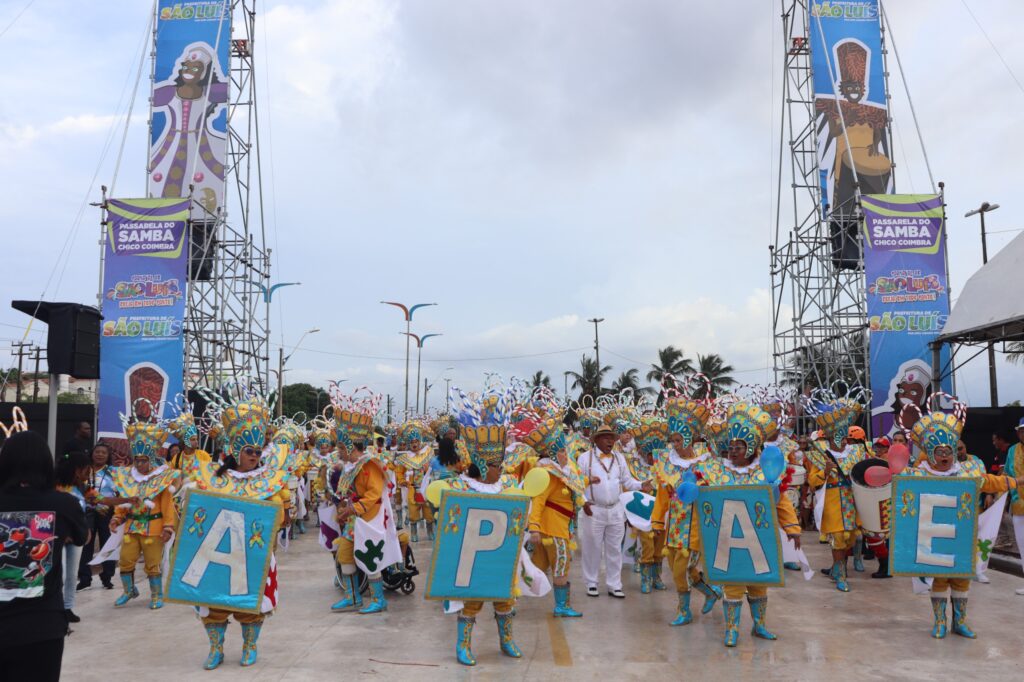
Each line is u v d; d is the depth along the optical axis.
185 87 21.95
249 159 23.62
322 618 7.63
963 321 13.42
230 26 22.17
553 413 8.03
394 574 8.55
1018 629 7.06
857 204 20.08
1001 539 12.05
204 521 5.88
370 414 7.84
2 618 3.63
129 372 18.61
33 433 3.98
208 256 21.59
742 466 6.71
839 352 20.66
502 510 6.08
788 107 22.92
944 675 5.66
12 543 3.69
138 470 8.41
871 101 22.03
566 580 7.61
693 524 7.15
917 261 18.86
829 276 21.14
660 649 6.42
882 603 8.23
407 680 5.61
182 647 6.61
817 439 9.46
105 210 19.34
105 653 6.43
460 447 7.06
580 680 5.59
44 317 9.05
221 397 6.66
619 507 8.62
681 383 8.28
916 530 6.76
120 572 8.30
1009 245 13.32
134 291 18.94
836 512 8.98
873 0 22.41
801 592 8.87
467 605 6.07
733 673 5.74
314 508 16.94
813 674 5.70
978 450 14.93
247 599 5.88
